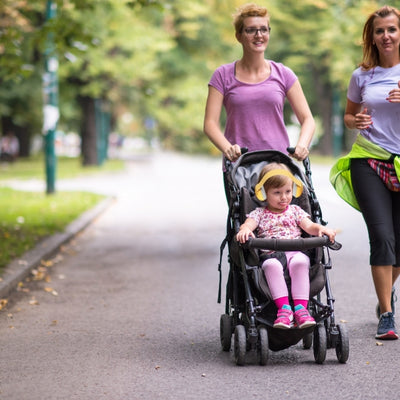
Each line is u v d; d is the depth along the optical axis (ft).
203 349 41.68
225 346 40.96
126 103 291.99
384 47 44.14
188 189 171.73
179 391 34.01
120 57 239.91
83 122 292.20
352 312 50.19
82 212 113.60
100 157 325.42
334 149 346.33
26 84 269.64
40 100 276.62
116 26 214.90
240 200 39.37
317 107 386.73
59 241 82.23
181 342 43.39
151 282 62.85
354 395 33.01
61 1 100.48
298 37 284.41
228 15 195.31
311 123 42.52
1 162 330.75
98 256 77.51
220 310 51.93
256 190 38.60
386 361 38.37
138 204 135.13
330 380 35.22
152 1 91.45
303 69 362.33
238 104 42.42
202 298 56.03
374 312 50.08
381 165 44.14
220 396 33.19
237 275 40.11
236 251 38.27
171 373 36.96
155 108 298.97
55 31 95.50
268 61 43.19
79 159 413.59
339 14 180.24
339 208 118.93
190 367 37.99
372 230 43.80
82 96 286.66
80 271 68.59
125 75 241.96
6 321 49.32
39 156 413.39
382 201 43.98
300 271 36.81
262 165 40.60
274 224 38.37
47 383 35.58
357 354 39.81
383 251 43.34
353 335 44.06
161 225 103.35
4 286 56.80
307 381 35.12
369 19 44.68
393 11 44.21
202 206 129.49
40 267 69.51
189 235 92.84
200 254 78.13
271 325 36.81
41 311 52.24
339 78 230.27
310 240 36.70
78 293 58.49
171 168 303.89
